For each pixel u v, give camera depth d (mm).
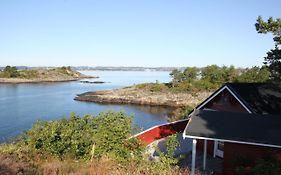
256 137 13242
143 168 10711
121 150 13656
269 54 20438
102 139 13828
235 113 16531
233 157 14195
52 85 103625
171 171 10930
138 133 18797
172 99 62281
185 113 30703
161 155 12867
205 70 77188
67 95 71750
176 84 73812
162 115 47094
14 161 9992
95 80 141250
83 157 13219
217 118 15672
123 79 155750
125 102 61875
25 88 88750
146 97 63906
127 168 10617
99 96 65375
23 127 36375
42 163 11383
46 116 43812
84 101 62469
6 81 109750
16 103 56469
